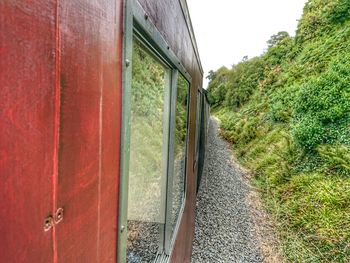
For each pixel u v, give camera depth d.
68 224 0.47
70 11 0.45
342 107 6.66
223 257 4.43
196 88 3.65
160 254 1.65
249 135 11.54
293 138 7.52
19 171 0.35
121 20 0.70
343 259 3.90
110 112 0.65
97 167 0.59
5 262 0.33
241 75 20.70
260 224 5.48
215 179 7.98
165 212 1.71
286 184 6.44
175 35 1.59
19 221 0.35
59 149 0.43
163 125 1.71
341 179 5.29
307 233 4.71
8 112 0.33
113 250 0.73
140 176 1.36
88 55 0.52
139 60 1.11
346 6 11.11
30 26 0.36
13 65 0.33
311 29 13.37
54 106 0.42
